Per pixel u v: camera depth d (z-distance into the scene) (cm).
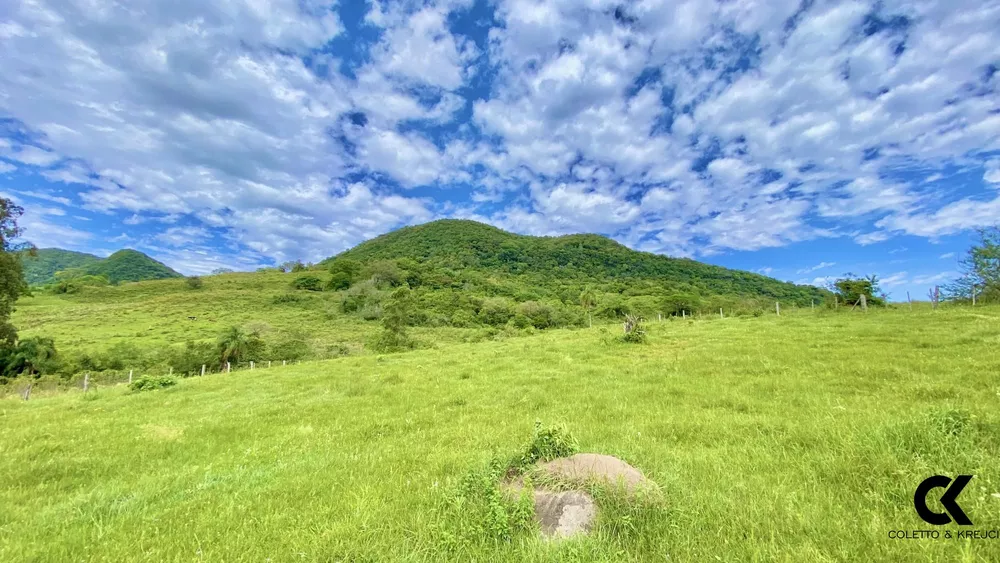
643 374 1285
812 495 431
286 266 13138
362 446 795
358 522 446
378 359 2583
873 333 1681
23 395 2320
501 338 4238
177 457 800
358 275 10581
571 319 6700
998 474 409
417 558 373
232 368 3894
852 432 572
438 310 7294
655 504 408
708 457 566
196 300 8488
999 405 686
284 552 400
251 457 763
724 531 378
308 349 4609
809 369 1140
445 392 1284
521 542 375
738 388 1005
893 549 317
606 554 344
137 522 500
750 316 3344
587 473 443
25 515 555
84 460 775
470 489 487
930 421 527
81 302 8338
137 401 1577
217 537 443
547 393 1130
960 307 2336
